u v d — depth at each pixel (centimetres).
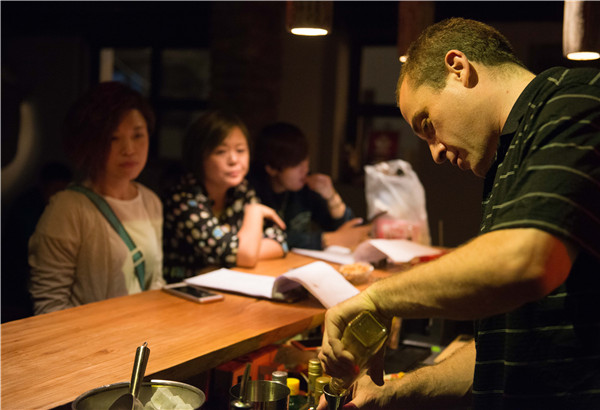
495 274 87
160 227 256
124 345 144
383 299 102
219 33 461
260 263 259
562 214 85
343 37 562
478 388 115
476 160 116
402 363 201
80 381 121
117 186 238
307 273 194
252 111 459
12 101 689
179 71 673
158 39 666
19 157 695
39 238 217
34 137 693
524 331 105
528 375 105
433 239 537
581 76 100
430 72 114
